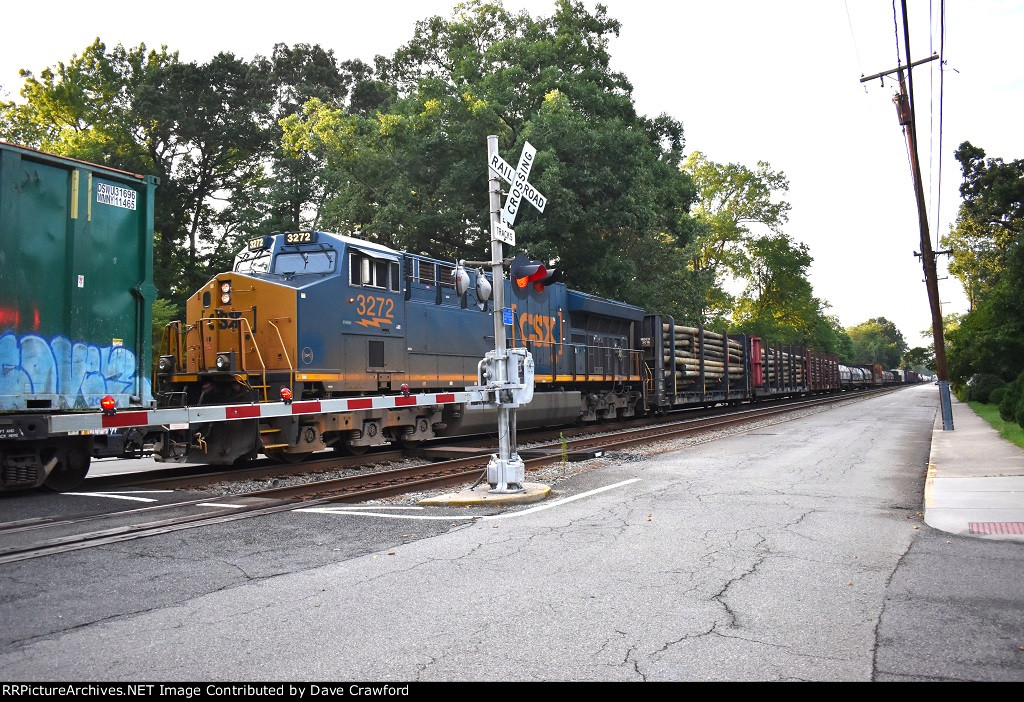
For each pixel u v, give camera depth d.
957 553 5.96
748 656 3.83
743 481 10.13
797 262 61.34
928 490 9.01
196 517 7.77
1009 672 3.59
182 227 40.44
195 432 11.22
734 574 5.38
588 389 22.62
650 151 34.03
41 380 8.84
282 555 6.10
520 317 18.66
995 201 50.28
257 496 9.48
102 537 6.77
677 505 8.24
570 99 32.03
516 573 5.47
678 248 41.47
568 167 28.28
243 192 40.72
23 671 3.73
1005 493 8.70
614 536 6.69
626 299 33.22
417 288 15.18
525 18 34.84
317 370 12.42
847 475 10.73
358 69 45.59
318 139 31.22
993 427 20.52
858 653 3.85
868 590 4.95
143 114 37.31
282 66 42.16
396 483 10.48
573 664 3.75
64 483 9.81
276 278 13.11
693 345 29.08
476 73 32.75
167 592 5.07
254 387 12.05
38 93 39.72
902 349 184.12
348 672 3.67
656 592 4.96
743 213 59.41
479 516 7.80
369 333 13.66
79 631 4.30
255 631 4.27
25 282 8.72
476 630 4.25
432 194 29.97
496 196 9.29
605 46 35.41
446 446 16.22
